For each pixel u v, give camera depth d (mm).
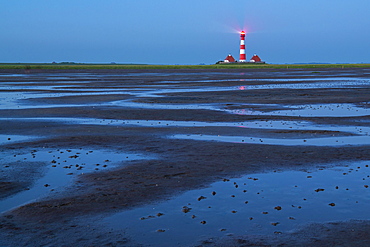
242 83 61312
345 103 33469
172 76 87875
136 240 8172
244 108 30266
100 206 10000
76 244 7988
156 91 46500
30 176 12602
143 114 26969
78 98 37781
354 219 9094
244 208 9812
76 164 13984
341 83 60656
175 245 7953
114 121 23938
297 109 29578
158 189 11258
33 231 8578
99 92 45125
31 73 109312
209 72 115188
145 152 15797
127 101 35281
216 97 38906
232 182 11859
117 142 17688
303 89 48625
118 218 9258
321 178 12219
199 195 10758
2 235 8383
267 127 21484
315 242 7996
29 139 18422
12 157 15055
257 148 16250
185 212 9594
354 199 10375
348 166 13562
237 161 14227
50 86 55375
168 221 9078
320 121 23578
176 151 15875
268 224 8875
